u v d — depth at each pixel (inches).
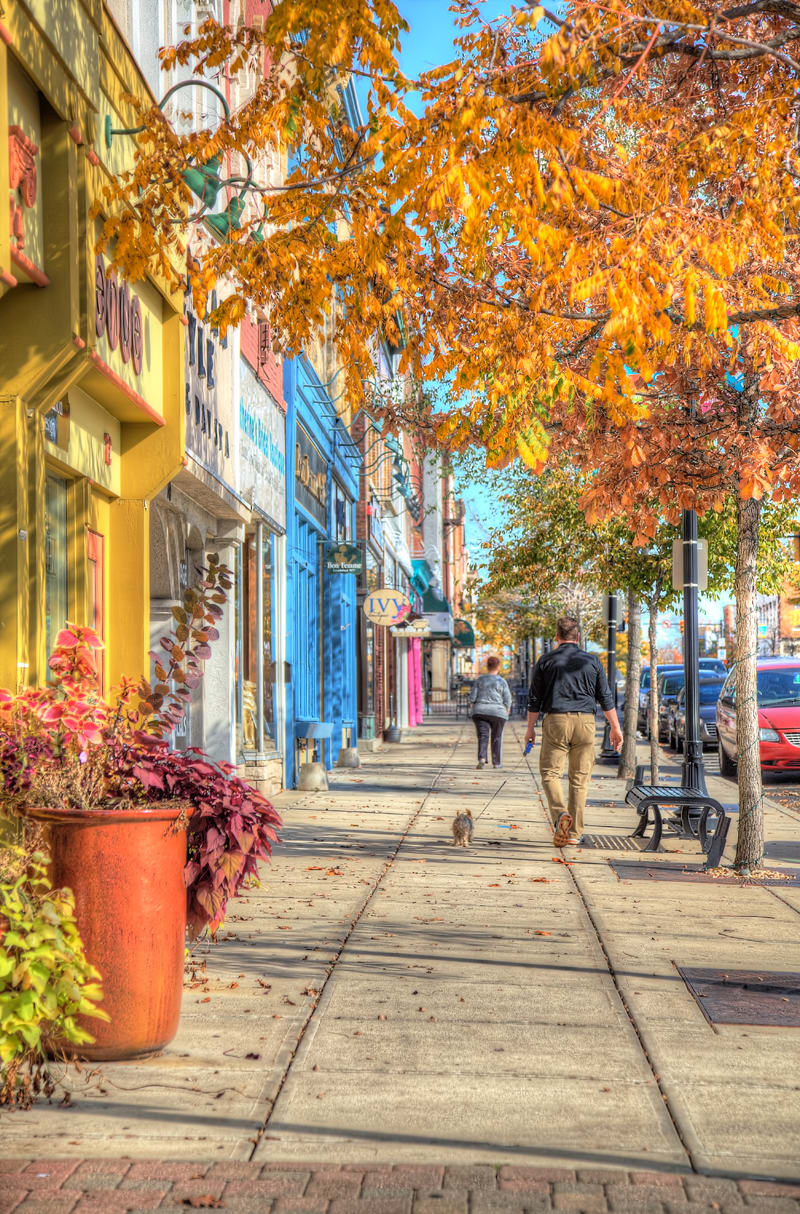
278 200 270.5
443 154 213.6
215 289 474.3
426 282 277.6
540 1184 156.0
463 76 221.3
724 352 361.7
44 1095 185.9
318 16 209.5
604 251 224.5
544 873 394.6
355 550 826.8
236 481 531.5
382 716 1234.6
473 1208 149.4
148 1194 152.9
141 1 380.8
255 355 589.9
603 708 465.4
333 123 270.5
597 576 822.5
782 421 348.5
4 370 257.9
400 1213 147.9
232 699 543.5
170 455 364.5
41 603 257.4
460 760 937.5
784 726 782.5
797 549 853.8
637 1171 160.2
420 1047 210.7
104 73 299.1
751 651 408.2
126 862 198.7
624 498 363.3
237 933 298.0
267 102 259.4
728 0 273.0
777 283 271.7
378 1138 170.7
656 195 243.0
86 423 325.7
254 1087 190.1
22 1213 147.4
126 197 272.4
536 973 262.2
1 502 247.4
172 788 221.3
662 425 369.1
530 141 206.5
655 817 450.6
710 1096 187.9
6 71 224.8
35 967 173.5
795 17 238.1
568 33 207.8
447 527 2696.9
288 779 689.0
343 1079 194.2
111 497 360.8
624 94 282.8
